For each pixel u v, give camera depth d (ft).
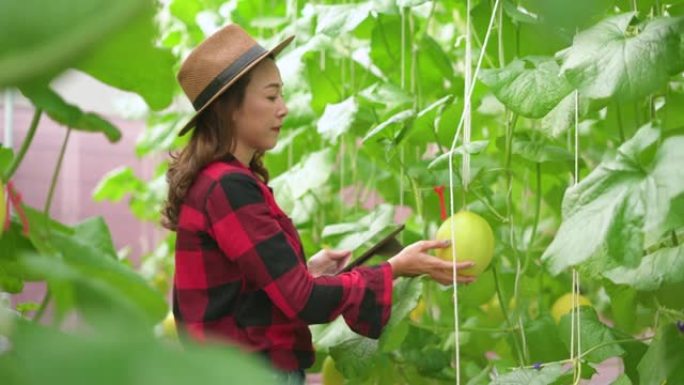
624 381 5.53
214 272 5.68
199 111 5.70
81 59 0.72
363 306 5.66
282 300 5.48
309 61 9.43
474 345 9.21
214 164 5.76
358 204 9.66
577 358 5.71
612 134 8.47
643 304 6.47
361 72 9.70
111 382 0.65
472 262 5.82
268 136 5.97
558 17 0.79
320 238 10.35
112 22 0.71
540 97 5.78
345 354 6.98
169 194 5.90
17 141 14.82
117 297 0.90
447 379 7.88
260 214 5.56
